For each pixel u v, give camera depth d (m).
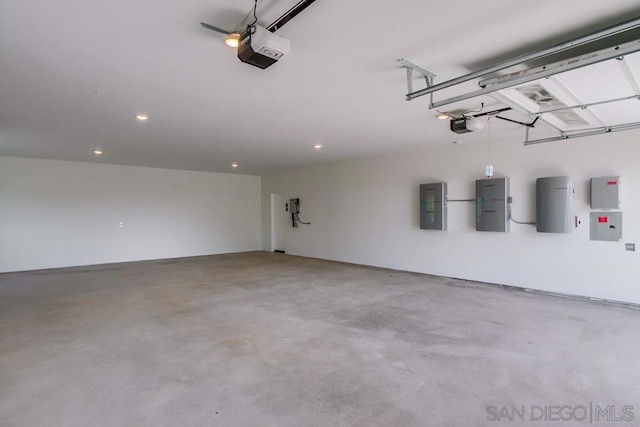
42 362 2.93
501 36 2.42
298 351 3.17
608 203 4.70
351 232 8.41
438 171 6.65
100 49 2.60
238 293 5.39
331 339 3.46
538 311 4.36
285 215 10.55
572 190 5.02
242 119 4.55
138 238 9.05
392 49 2.62
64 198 8.04
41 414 2.19
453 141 5.97
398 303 4.77
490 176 5.68
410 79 3.00
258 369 2.82
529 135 5.44
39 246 7.73
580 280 5.02
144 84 3.30
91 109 4.08
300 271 7.35
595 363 2.89
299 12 2.07
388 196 7.54
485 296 5.13
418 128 5.06
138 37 2.42
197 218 10.08
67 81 3.21
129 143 6.07
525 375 2.70
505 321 3.98
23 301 4.91
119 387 2.53
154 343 3.35
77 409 2.25
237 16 2.18
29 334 3.59
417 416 2.18
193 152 6.98
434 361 2.96
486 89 2.89
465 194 6.25
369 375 2.71
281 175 10.58
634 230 4.60
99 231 8.49
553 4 2.04
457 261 6.39
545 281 5.34
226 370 2.80
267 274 7.01
